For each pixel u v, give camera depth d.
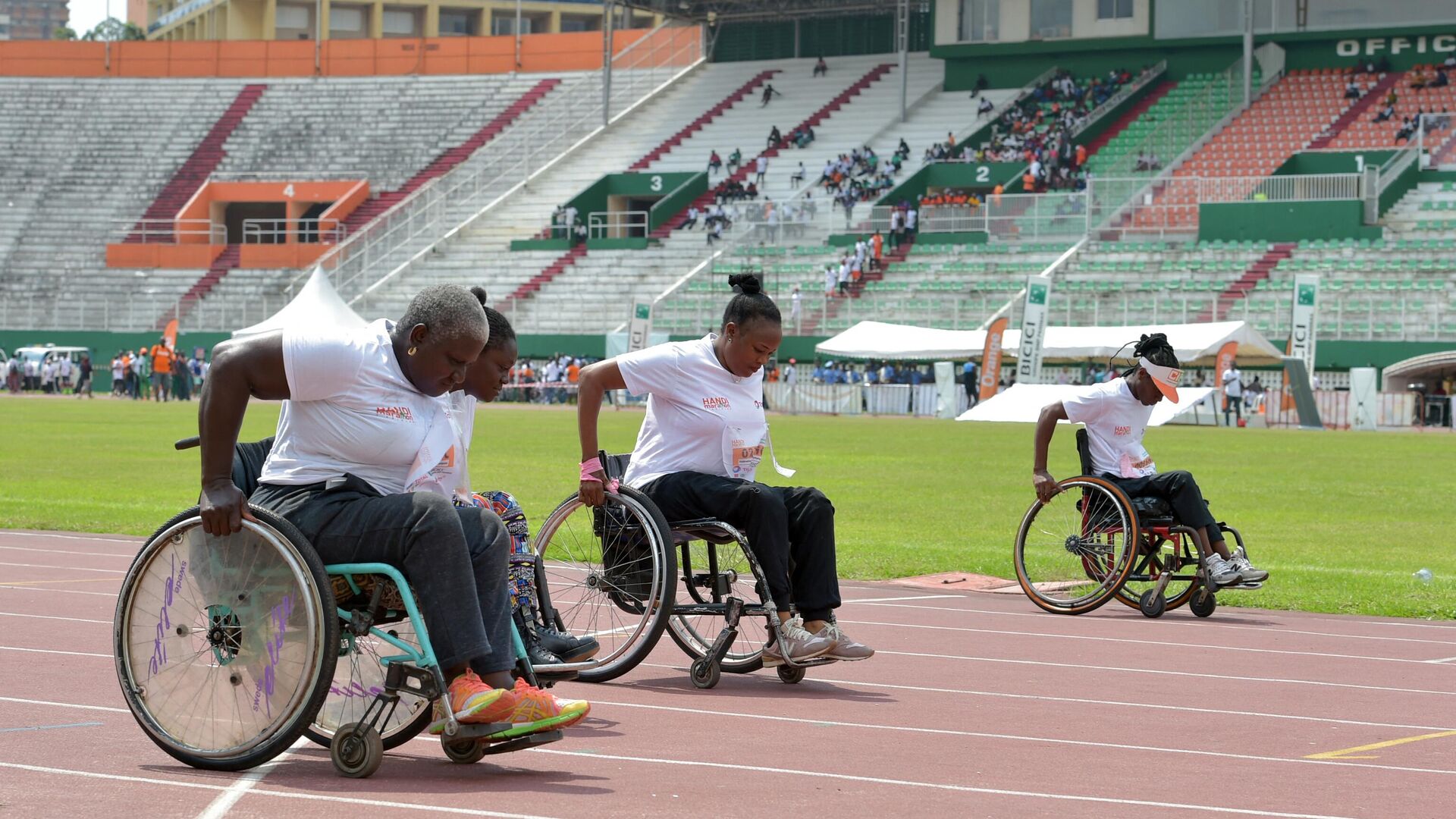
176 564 5.31
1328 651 8.41
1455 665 7.97
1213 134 53.56
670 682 7.32
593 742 5.85
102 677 6.94
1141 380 9.88
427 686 5.16
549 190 62.50
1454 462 26.12
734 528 7.20
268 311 58.81
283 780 5.12
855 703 6.75
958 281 50.47
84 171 67.69
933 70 63.75
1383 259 45.88
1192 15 56.88
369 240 61.00
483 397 6.33
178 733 5.31
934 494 19.11
